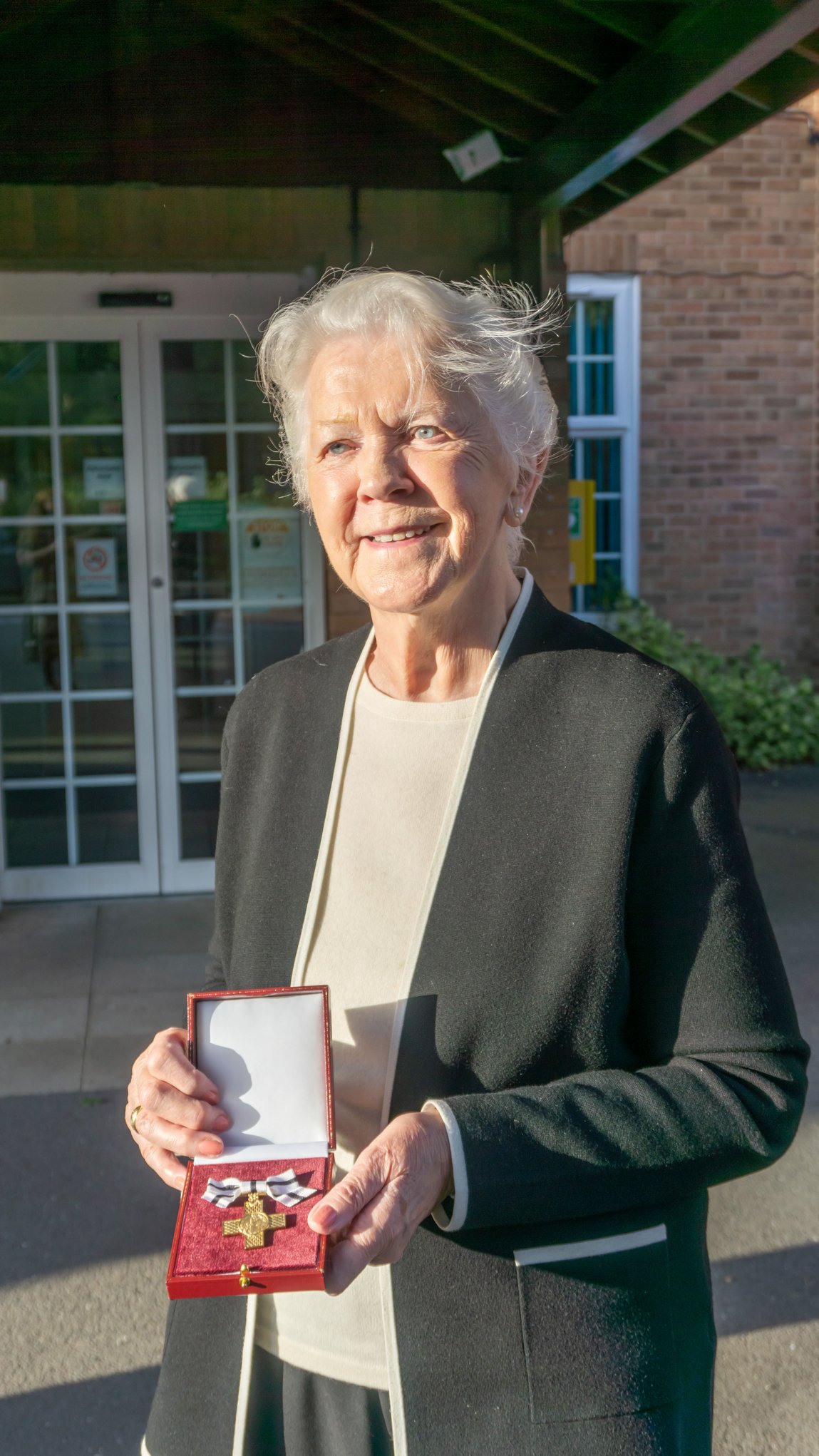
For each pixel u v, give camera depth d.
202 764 5.59
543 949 1.27
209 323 5.25
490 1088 1.27
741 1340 2.79
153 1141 1.26
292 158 5.00
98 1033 4.32
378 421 1.31
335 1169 1.35
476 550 1.33
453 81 4.64
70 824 5.57
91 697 5.50
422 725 1.42
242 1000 1.30
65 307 5.18
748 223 8.64
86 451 5.34
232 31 4.85
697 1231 1.35
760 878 5.97
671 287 8.65
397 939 1.36
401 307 1.31
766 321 8.77
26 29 4.72
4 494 5.35
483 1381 1.25
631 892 1.26
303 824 1.45
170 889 5.63
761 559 9.01
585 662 1.36
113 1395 2.65
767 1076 1.21
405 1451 1.25
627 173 5.07
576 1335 1.24
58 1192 3.37
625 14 3.64
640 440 8.77
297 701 1.52
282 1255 1.11
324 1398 1.35
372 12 4.21
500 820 1.31
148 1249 3.13
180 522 5.41
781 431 8.89
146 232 5.00
